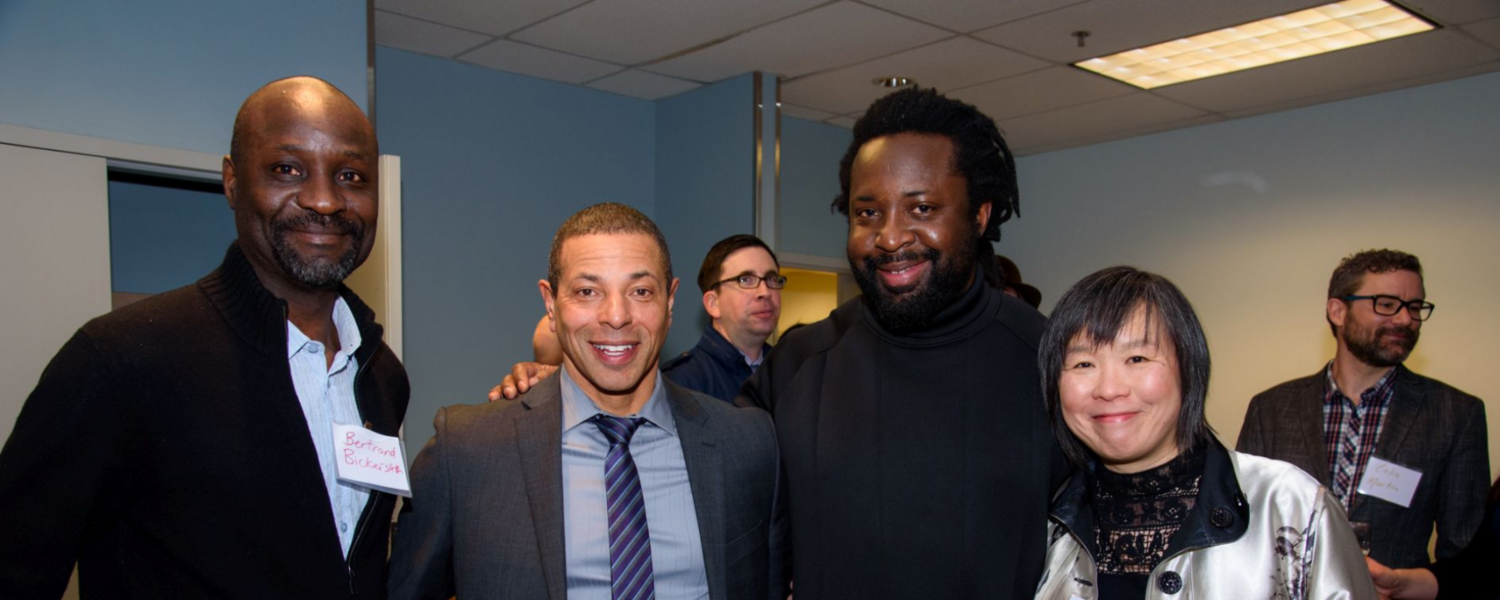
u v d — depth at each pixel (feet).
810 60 14.28
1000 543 4.19
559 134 15.70
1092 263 20.35
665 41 13.37
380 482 4.21
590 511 4.50
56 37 8.32
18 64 8.08
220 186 9.91
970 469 4.30
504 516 4.39
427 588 4.54
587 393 4.71
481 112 14.67
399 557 4.56
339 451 4.17
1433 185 15.33
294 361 4.22
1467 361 14.85
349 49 10.39
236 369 3.87
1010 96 16.26
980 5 11.71
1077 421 3.91
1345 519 3.71
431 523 4.54
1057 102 16.63
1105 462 4.05
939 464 4.36
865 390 4.65
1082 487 4.20
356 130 4.02
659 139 16.97
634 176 16.76
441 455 4.55
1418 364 15.38
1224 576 3.66
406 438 13.61
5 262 7.77
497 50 13.80
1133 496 3.96
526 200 15.21
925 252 4.22
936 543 4.26
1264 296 17.42
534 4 11.84
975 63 14.29
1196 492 3.87
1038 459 4.25
